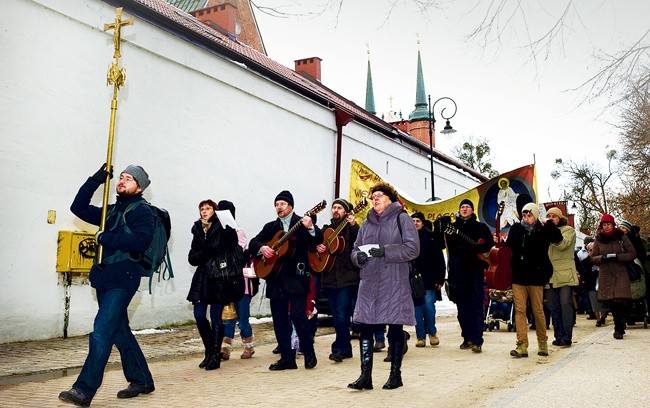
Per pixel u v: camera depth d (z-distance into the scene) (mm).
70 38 9898
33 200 9070
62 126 9648
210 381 5695
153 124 11516
